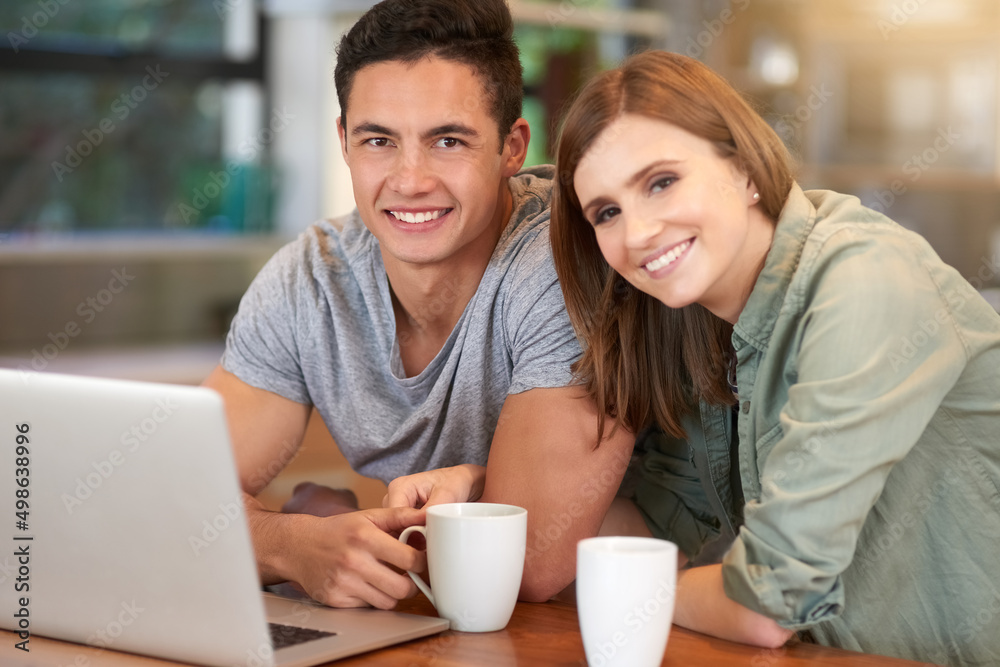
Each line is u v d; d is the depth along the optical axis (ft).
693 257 3.18
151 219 11.88
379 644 2.94
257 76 12.05
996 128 10.80
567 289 3.76
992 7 10.71
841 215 3.35
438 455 4.45
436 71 3.83
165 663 2.85
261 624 2.70
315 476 6.94
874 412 2.92
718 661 2.86
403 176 3.88
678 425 3.93
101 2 11.19
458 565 3.09
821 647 3.00
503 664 2.82
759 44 11.28
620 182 3.18
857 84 11.13
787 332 3.30
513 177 4.78
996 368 3.38
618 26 10.52
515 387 3.96
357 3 10.82
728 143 3.24
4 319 10.16
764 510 2.94
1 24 10.65
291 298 4.58
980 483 3.49
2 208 10.98
